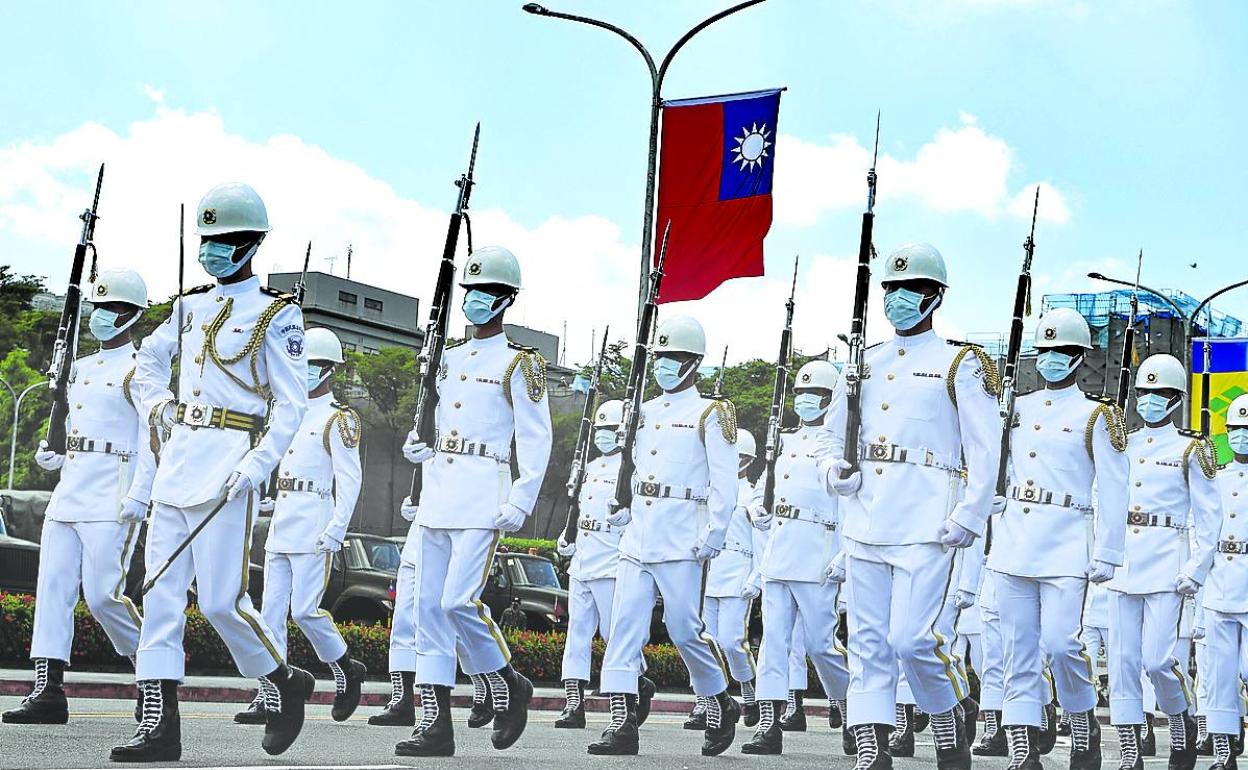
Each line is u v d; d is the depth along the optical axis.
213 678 15.84
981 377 9.11
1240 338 26.41
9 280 49.47
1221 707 13.33
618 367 43.16
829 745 13.35
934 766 11.26
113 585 10.45
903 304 9.25
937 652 9.14
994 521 10.82
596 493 14.58
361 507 44.69
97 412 10.51
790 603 12.93
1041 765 10.51
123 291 10.67
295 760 8.48
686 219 18.08
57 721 10.20
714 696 11.25
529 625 23.48
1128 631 12.65
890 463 9.17
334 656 12.56
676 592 11.12
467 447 9.98
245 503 8.17
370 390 45.16
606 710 17.36
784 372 14.41
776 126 17.94
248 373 8.27
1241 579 13.44
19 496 23.84
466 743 10.82
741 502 15.38
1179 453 12.93
